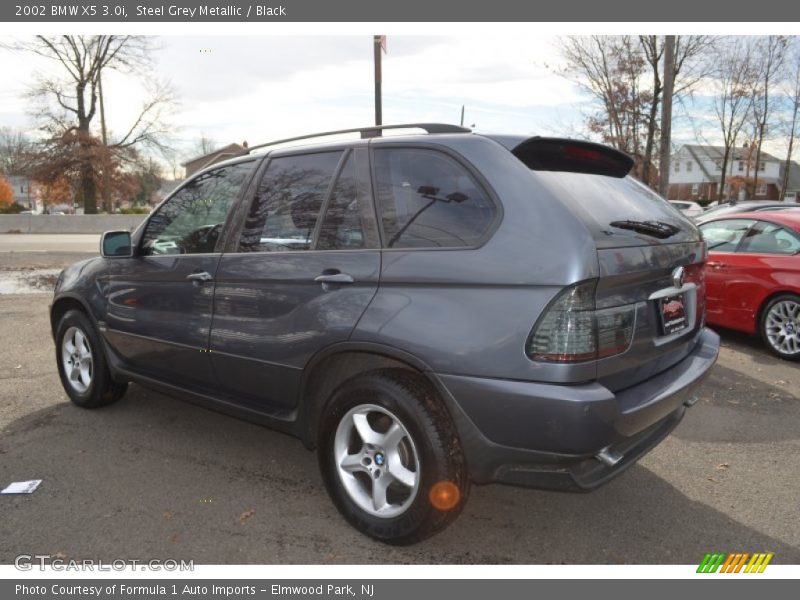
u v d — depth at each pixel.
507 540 2.97
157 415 4.51
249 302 3.30
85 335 4.46
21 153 33.59
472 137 2.76
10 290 10.30
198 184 3.87
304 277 3.02
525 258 2.40
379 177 2.94
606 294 2.46
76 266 4.71
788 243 6.28
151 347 3.92
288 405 3.23
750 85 28.80
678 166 74.00
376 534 2.85
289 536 2.96
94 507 3.18
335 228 3.03
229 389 3.53
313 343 2.96
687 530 3.06
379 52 11.70
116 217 26.86
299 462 3.77
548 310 2.34
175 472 3.60
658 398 2.65
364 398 2.79
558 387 2.33
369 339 2.73
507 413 2.41
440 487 2.62
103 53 31.56
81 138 31.89
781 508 3.28
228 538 2.93
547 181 2.59
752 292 6.44
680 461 3.86
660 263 2.73
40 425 4.29
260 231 3.37
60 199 40.00
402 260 2.71
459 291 2.54
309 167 3.25
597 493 3.44
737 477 3.64
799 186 73.12
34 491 3.33
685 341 3.08
